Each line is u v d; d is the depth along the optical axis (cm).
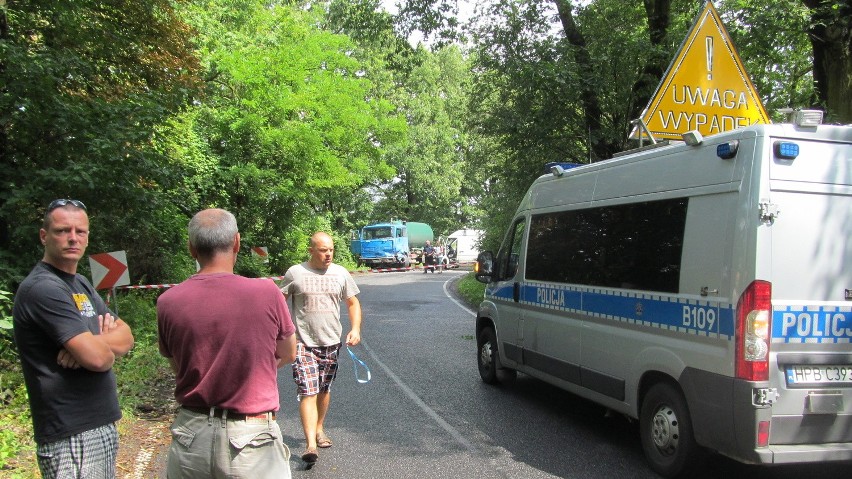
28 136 874
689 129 793
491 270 850
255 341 296
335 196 3384
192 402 292
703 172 487
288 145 2239
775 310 433
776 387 430
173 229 1519
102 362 296
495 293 833
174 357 298
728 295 447
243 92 2194
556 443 601
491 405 741
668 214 519
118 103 937
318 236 562
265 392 298
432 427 653
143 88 1113
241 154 2220
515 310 773
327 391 577
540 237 733
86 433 300
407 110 4881
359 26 1673
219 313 293
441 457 561
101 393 308
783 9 1071
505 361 801
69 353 293
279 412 721
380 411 716
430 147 4925
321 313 554
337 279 567
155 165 936
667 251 515
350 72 2662
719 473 518
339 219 4647
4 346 717
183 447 291
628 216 572
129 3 1059
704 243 475
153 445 588
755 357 429
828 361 441
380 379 882
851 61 968
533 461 550
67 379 297
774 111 1189
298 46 2389
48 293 290
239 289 300
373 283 2867
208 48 2000
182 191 1550
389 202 5400
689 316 483
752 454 429
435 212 5697
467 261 5247
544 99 1362
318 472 524
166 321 296
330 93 2442
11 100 795
